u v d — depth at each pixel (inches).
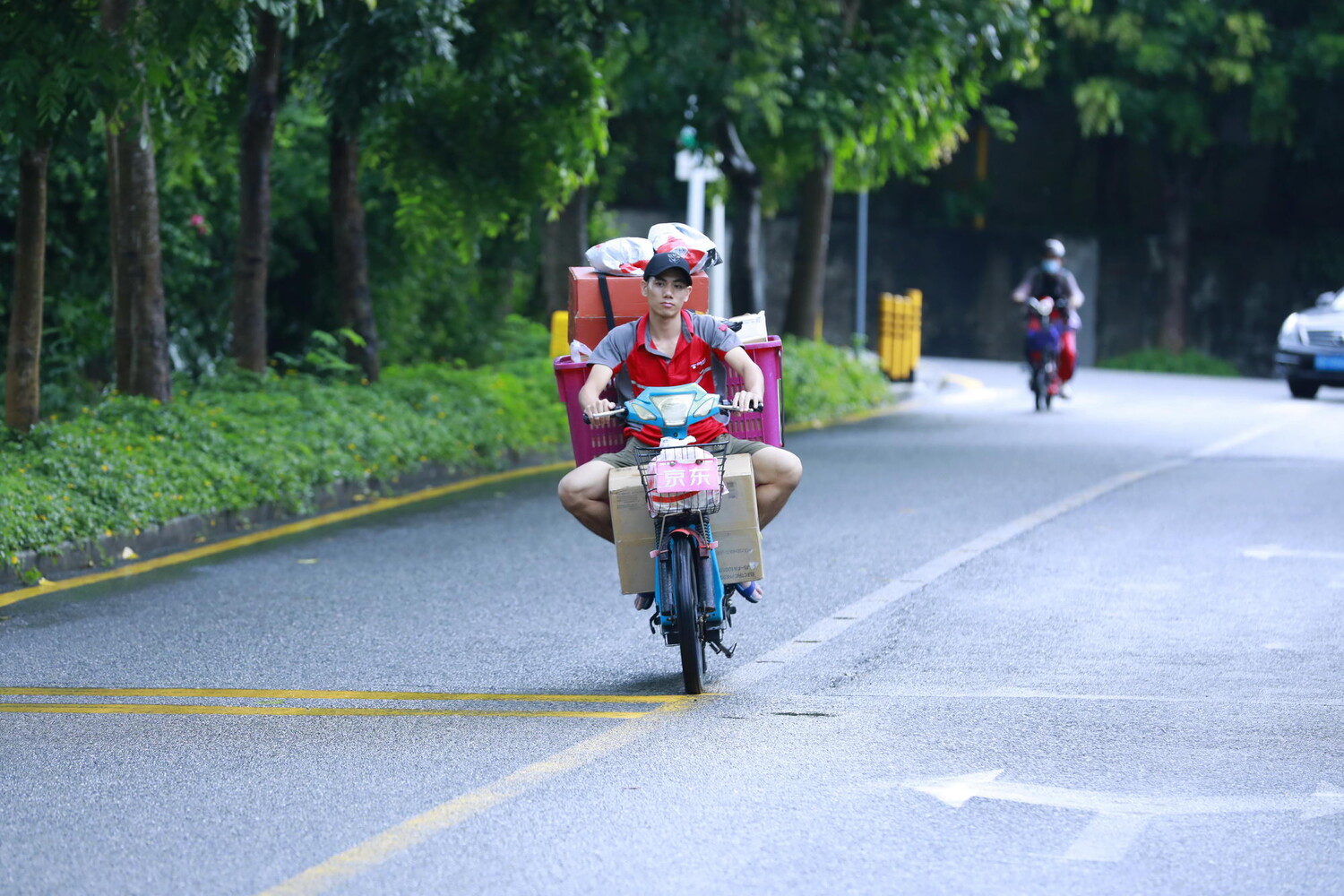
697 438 995.9
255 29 1850.4
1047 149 5846.5
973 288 5698.8
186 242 2716.5
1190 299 5693.9
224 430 1830.7
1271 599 1295.5
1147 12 5206.7
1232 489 1942.7
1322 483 2000.5
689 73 2640.3
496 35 2190.0
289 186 2947.8
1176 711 940.0
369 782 805.2
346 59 1964.8
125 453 1619.1
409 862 687.1
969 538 1595.7
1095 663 1075.9
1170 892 650.2
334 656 1117.7
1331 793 780.0
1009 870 674.2
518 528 1686.8
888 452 2352.4
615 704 970.7
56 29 1380.4
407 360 3280.0
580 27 2228.1
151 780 813.9
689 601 964.6
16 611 1269.7
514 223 2474.2
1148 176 5846.5
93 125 1562.5
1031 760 837.2
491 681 1041.5
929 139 3211.1
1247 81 5246.1
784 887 655.1
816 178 3358.8
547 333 3102.9
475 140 2319.1
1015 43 2972.4
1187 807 758.5
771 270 5703.7
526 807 760.3
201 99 2121.1
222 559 1502.2
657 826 731.4
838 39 2815.0
